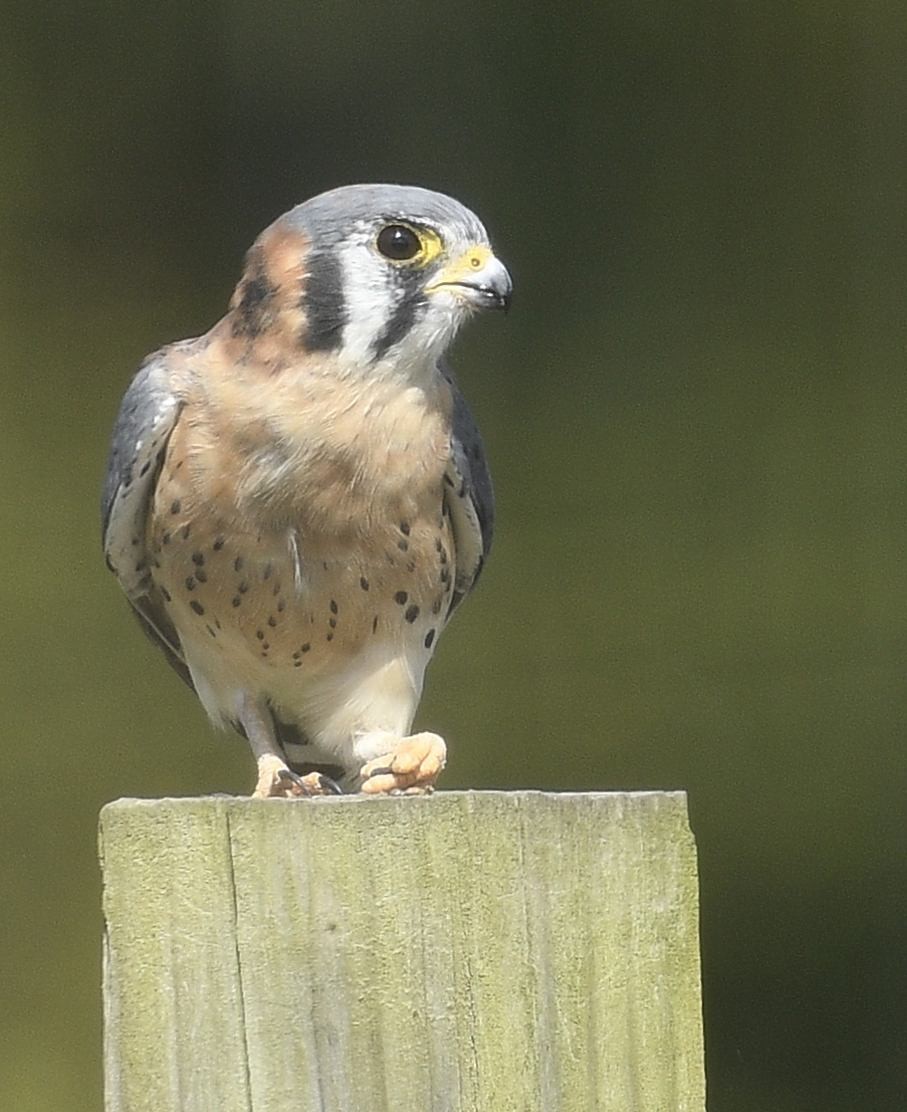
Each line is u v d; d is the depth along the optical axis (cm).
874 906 1209
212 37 1199
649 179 1255
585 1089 406
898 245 1252
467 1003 405
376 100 1208
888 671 1233
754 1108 1188
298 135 1210
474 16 1206
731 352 1269
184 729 1218
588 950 409
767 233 1262
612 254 1260
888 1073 1181
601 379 1272
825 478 1255
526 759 1237
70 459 1220
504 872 409
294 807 407
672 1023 408
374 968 405
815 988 1203
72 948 1184
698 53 1239
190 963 405
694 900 411
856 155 1249
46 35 1202
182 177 1216
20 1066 1162
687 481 1263
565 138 1238
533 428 1268
